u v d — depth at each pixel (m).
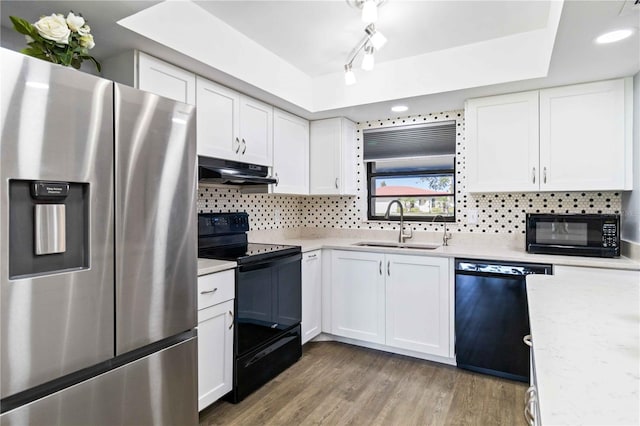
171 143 1.52
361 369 2.60
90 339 1.23
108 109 1.28
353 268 2.99
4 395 1.03
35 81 1.09
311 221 3.86
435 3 1.96
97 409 1.27
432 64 2.62
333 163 3.34
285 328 2.60
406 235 3.34
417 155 3.33
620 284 1.45
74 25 1.38
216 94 2.37
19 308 1.06
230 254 2.32
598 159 2.34
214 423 1.96
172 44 1.88
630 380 0.65
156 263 1.46
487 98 2.66
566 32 1.69
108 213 1.28
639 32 1.69
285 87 2.79
